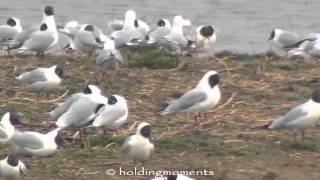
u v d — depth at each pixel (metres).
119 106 15.99
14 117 15.78
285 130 17.02
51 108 18.38
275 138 16.83
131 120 17.58
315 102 16.16
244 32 32.00
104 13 36.03
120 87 19.98
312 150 16.31
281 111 18.50
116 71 21.14
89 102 15.95
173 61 22.08
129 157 15.12
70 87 19.86
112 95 16.59
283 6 37.25
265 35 31.52
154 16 35.91
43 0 37.91
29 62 22.22
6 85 19.86
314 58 23.45
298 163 15.67
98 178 14.55
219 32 31.86
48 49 22.52
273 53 24.34
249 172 15.20
